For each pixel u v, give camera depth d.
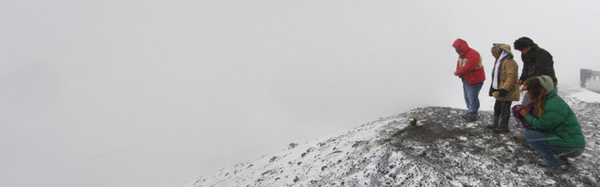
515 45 5.30
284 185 6.11
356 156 6.09
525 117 4.53
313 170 6.32
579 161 4.61
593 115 7.24
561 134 4.20
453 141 5.66
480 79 6.23
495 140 5.45
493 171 4.60
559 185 4.14
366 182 4.78
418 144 5.73
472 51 6.19
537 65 5.00
